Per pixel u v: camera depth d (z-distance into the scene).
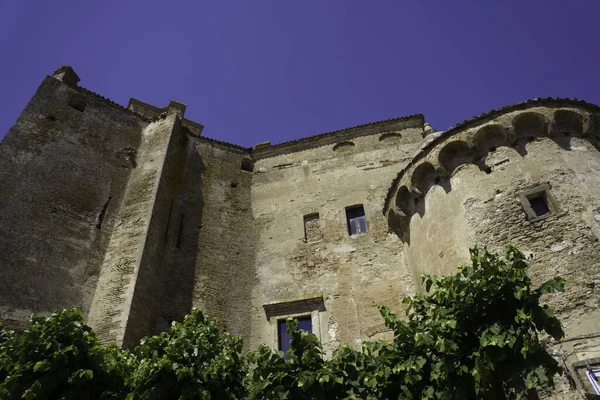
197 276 18.11
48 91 20.39
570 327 10.40
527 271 11.69
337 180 21.59
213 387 9.60
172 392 9.23
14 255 15.07
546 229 12.18
